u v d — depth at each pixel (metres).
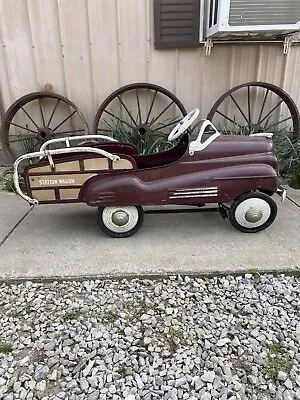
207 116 2.95
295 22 2.42
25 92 3.09
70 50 2.95
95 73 3.02
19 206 2.53
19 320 1.50
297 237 2.04
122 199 1.94
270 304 1.58
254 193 1.97
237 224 2.05
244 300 1.60
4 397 1.18
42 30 2.89
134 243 2.00
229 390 1.18
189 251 1.92
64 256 1.89
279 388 1.20
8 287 1.71
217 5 2.49
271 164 1.98
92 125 3.18
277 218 2.26
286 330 1.44
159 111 3.12
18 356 1.33
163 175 1.95
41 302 1.61
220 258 1.85
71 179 1.92
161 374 1.25
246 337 1.40
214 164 1.95
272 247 1.94
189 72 3.01
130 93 3.06
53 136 3.11
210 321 1.48
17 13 2.84
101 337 1.41
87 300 1.61
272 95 3.07
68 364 1.29
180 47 2.91
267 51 2.95
